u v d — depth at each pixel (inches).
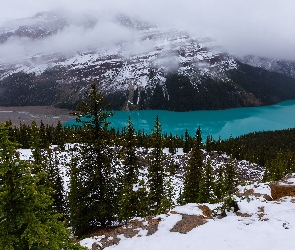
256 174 3132.4
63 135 2960.1
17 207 284.5
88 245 498.3
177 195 1697.8
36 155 1433.3
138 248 446.6
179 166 3024.1
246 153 4153.5
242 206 584.4
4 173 273.3
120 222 856.9
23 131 3233.3
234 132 7642.7
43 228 276.7
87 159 770.2
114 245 482.0
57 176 1101.7
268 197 661.3
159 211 927.7
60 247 299.7
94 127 768.9
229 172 1738.4
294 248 361.7
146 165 2444.6
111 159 786.8
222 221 509.4
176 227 500.1
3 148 276.4
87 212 786.8
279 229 433.4
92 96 752.3
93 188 777.6
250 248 378.3
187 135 4094.5
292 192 637.3
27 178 292.2
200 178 1464.1
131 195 862.5
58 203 1075.9
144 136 3912.4
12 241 267.1
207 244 410.0
